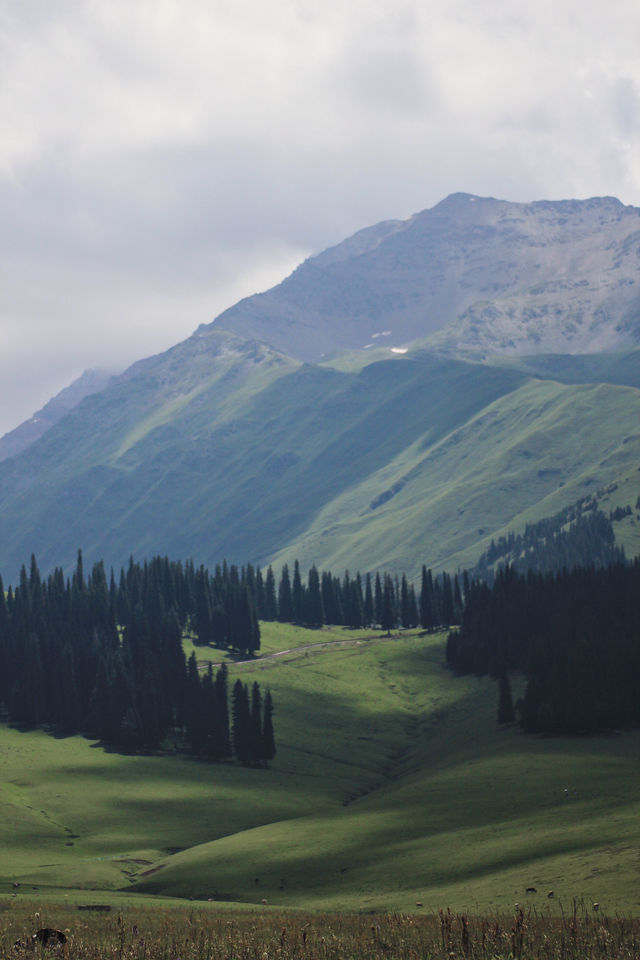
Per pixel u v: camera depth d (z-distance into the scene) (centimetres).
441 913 3675
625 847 7206
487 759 14638
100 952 3534
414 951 3588
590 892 6059
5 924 4884
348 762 17488
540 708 16375
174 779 16038
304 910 7169
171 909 7050
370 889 8094
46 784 15300
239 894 8825
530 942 3603
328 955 3575
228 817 13788
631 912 5306
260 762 17200
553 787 11800
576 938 3656
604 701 16325
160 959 3494
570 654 17612
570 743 15225
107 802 14350
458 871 8000
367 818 11494
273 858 9944
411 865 8644
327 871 9181
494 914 5619
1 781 15425
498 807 10988
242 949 3597
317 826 11481
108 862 10969
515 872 7325
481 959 3462
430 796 12462
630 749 14750
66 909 6844
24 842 12100
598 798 10519
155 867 10600
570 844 7975
